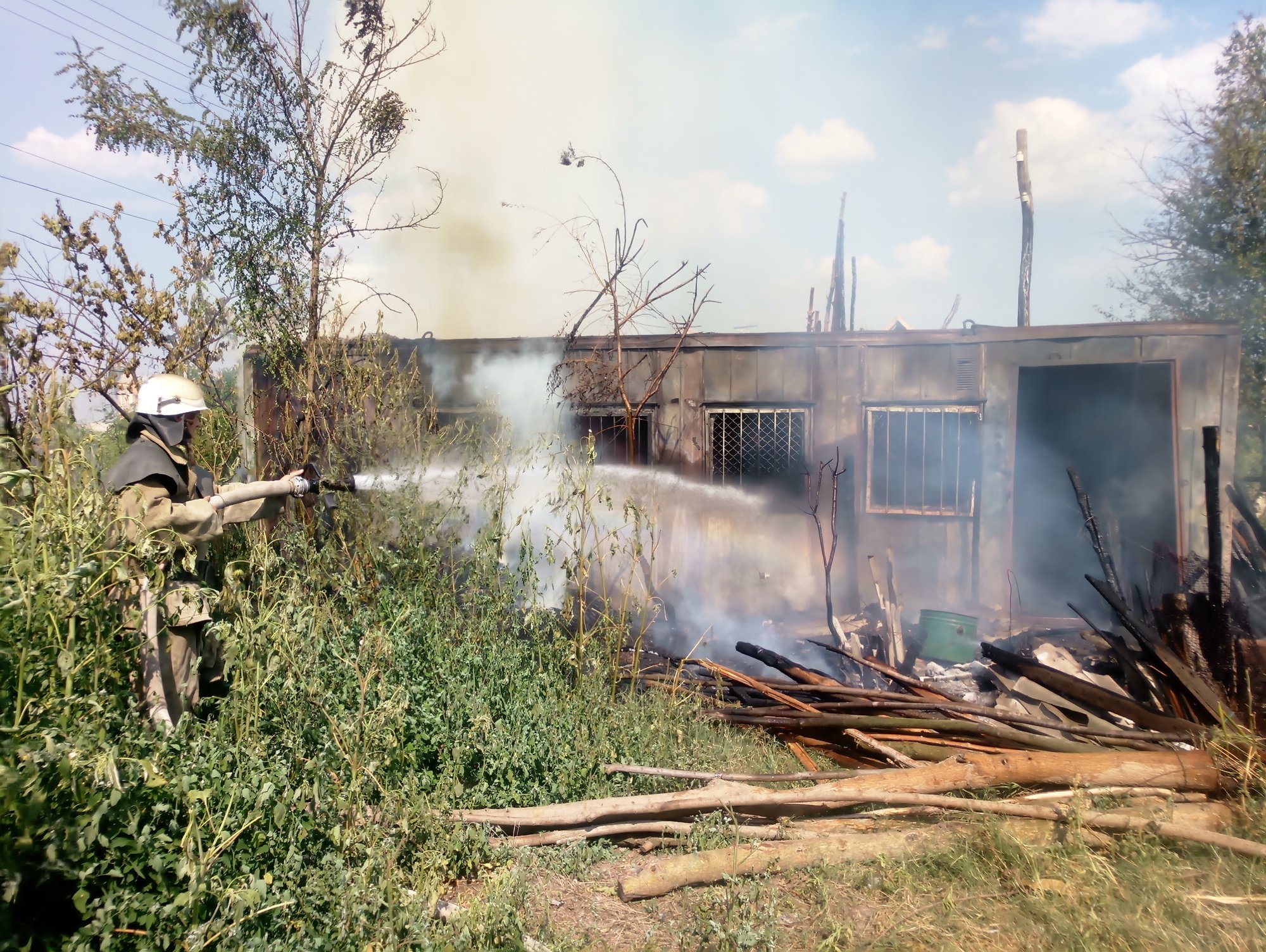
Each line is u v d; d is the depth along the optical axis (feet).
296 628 11.87
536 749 13.34
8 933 7.73
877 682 20.49
